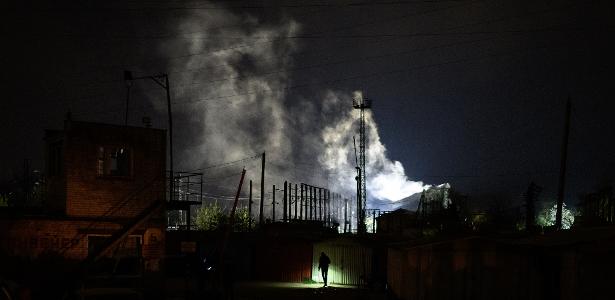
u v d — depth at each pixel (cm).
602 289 1518
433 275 2294
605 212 3172
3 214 3009
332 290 3994
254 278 5103
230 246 5116
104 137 3212
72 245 3066
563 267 1666
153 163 3319
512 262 1850
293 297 3500
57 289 2669
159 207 3027
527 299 1772
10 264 2830
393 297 3341
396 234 5234
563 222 6938
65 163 3120
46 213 3128
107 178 3195
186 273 3234
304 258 4862
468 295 2034
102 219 3152
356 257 4516
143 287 3188
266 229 5903
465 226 5091
